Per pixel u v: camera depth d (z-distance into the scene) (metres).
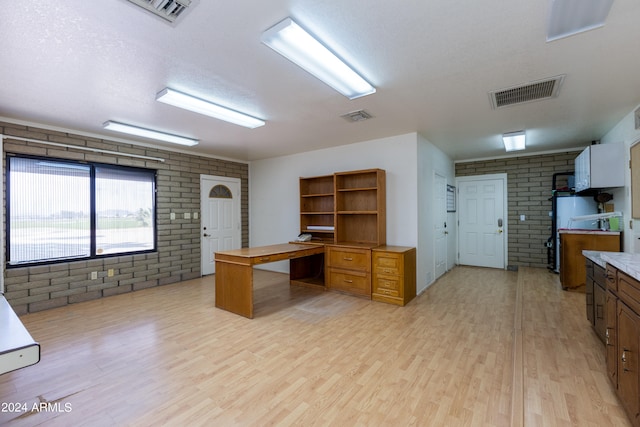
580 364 2.28
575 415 1.72
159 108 3.17
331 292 4.43
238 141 4.67
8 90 2.71
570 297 3.94
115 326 3.16
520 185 5.74
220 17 1.71
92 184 4.22
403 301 3.77
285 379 2.15
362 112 3.34
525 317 3.26
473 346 2.64
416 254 4.20
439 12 1.69
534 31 1.86
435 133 4.25
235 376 2.20
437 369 2.27
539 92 2.80
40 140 3.71
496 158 5.96
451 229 6.11
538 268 5.57
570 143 4.82
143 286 4.69
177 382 2.12
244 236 6.32
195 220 5.44
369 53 2.12
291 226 5.74
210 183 5.71
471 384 2.07
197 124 3.76
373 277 4.04
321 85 2.65
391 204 4.43
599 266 2.48
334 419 1.73
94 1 1.56
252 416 1.76
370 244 4.41
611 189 4.17
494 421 1.69
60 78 2.48
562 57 2.17
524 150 5.39
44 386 2.08
